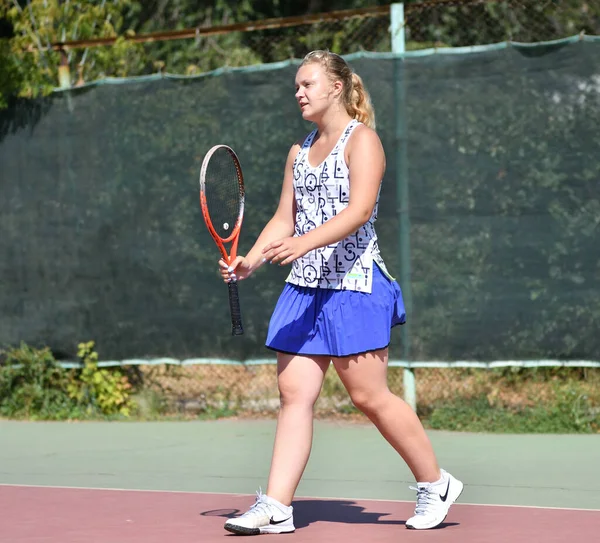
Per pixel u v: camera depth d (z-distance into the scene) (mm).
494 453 15305
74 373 19234
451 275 17172
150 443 16484
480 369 18328
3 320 19328
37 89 19281
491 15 25219
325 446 15992
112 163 18672
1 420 18875
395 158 17344
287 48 27531
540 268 16875
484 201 17031
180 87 18328
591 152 16672
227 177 11695
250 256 10711
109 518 11281
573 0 23516
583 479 13438
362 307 10281
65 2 22156
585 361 16766
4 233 19281
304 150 10680
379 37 25234
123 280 18656
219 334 18188
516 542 9984
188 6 30312
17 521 11172
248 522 10156
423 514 10617
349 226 9961
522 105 16875
